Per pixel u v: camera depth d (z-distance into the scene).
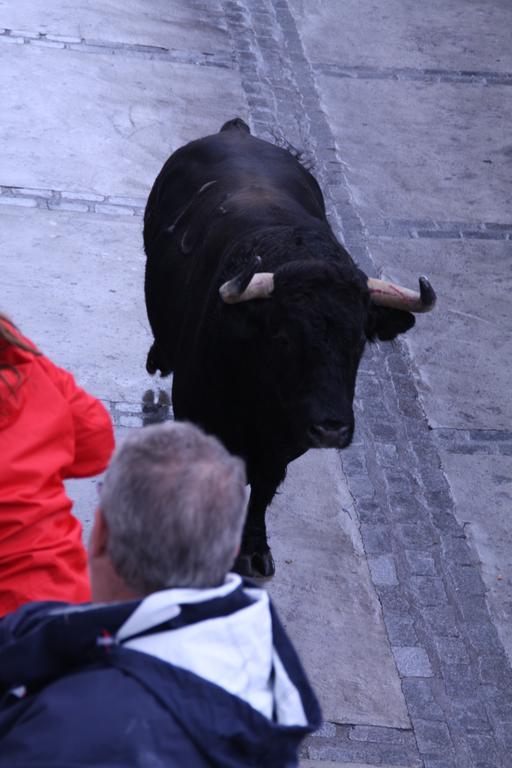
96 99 21.97
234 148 13.85
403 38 27.19
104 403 14.68
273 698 4.94
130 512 4.70
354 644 12.02
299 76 24.56
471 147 22.98
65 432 7.24
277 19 27.03
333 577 12.84
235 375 11.12
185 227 13.08
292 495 13.97
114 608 4.64
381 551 13.38
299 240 11.10
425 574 13.17
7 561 6.96
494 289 18.75
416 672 11.83
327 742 10.83
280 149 14.34
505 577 13.38
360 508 13.99
